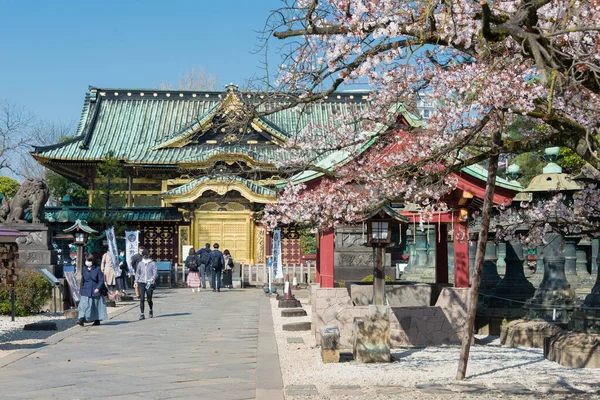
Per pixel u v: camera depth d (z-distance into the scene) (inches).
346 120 524.1
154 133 2233.0
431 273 1047.0
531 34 286.8
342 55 414.0
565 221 521.3
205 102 2375.7
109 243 1184.8
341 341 605.3
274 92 450.3
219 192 1838.1
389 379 434.3
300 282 1706.4
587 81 338.6
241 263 1777.8
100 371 473.1
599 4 334.3
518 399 374.6
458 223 626.2
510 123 442.9
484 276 813.2
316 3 416.8
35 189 1101.7
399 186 473.1
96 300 772.6
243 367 489.4
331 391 398.9
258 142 2012.8
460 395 385.4
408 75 442.9
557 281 616.1
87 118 2272.4
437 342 609.6
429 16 363.9
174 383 430.0
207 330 728.3
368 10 398.0
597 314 506.0
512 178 775.7
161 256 1875.0
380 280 518.0
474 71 394.9
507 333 606.2
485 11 312.5
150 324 791.1
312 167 477.1
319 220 511.2
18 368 485.1
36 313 913.5
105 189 1774.1
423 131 474.3
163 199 1836.9
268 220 509.7
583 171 535.5
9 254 654.5
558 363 490.6
